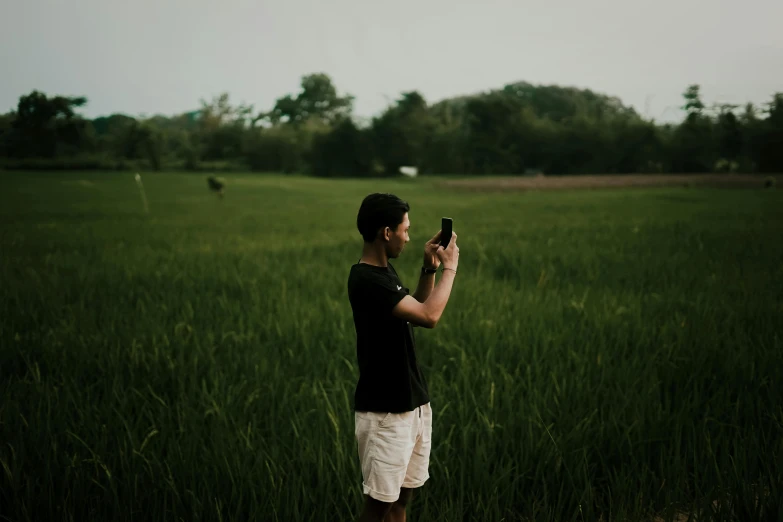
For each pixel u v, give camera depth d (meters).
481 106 96.25
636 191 49.34
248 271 11.27
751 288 8.73
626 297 8.38
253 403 4.85
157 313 7.81
